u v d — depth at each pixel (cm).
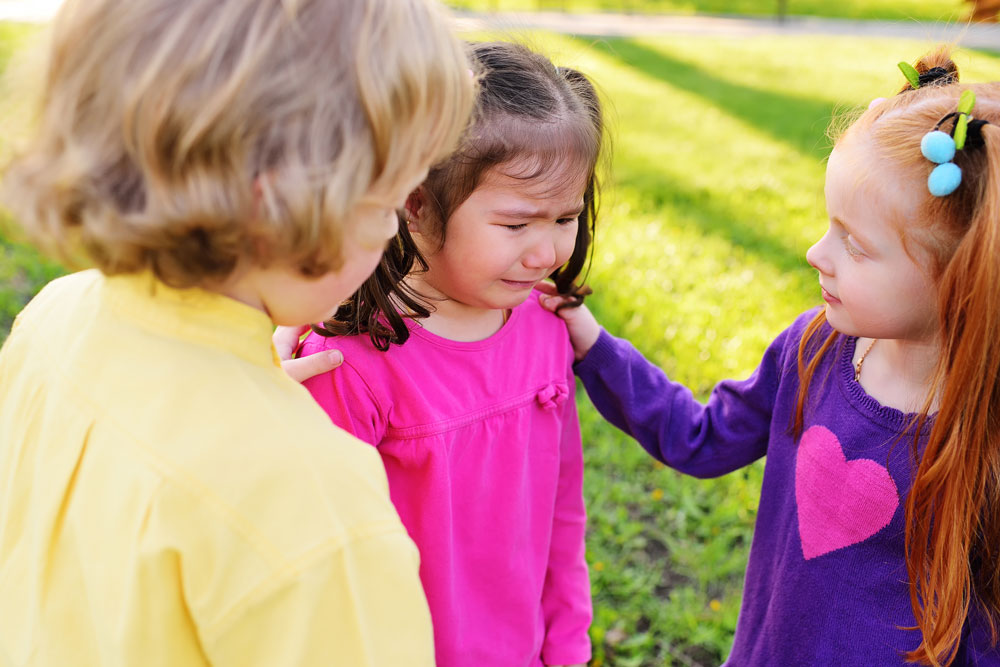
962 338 108
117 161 75
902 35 1179
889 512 126
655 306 377
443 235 123
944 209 107
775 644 141
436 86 84
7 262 383
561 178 121
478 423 134
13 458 96
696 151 626
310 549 81
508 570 140
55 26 78
